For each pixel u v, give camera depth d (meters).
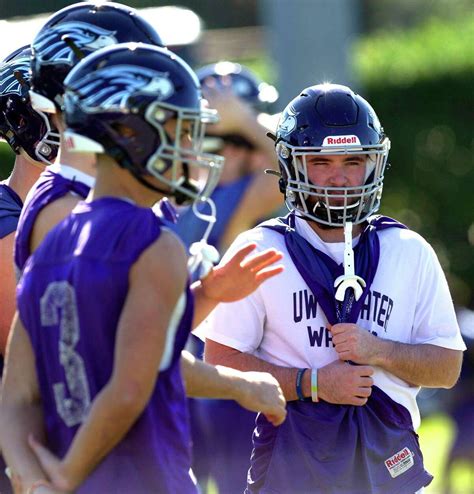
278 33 37.69
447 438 30.84
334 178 13.94
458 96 48.66
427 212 49.72
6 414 11.17
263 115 21.59
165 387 10.95
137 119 10.75
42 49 12.45
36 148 13.88
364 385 13.59
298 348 14.08
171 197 11.37
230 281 12.41
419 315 14.34
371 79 48.97
